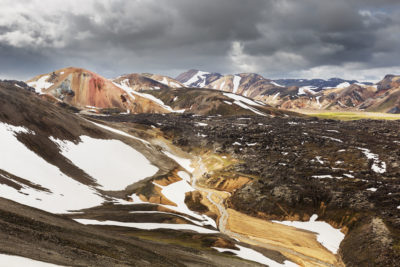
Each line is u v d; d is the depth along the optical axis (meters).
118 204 86.81
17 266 20.36
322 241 84.06
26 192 63.03
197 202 109.06
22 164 78.62
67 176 91.75
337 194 102.81
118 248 37.53
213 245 64.06
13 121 100.81
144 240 51.31
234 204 109.44
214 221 93.25
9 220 31.45
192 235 68.38
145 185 114.06
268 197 107.38
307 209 101.06
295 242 82.12
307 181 116.06
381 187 105.38
